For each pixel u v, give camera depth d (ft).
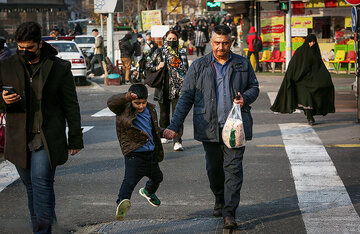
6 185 27.12
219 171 21.04
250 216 21.71
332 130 40.27
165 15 196.44
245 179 27.35
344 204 23.04
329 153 32.68
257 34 97.50
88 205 23.71
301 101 41.22
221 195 21.59
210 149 20.75
